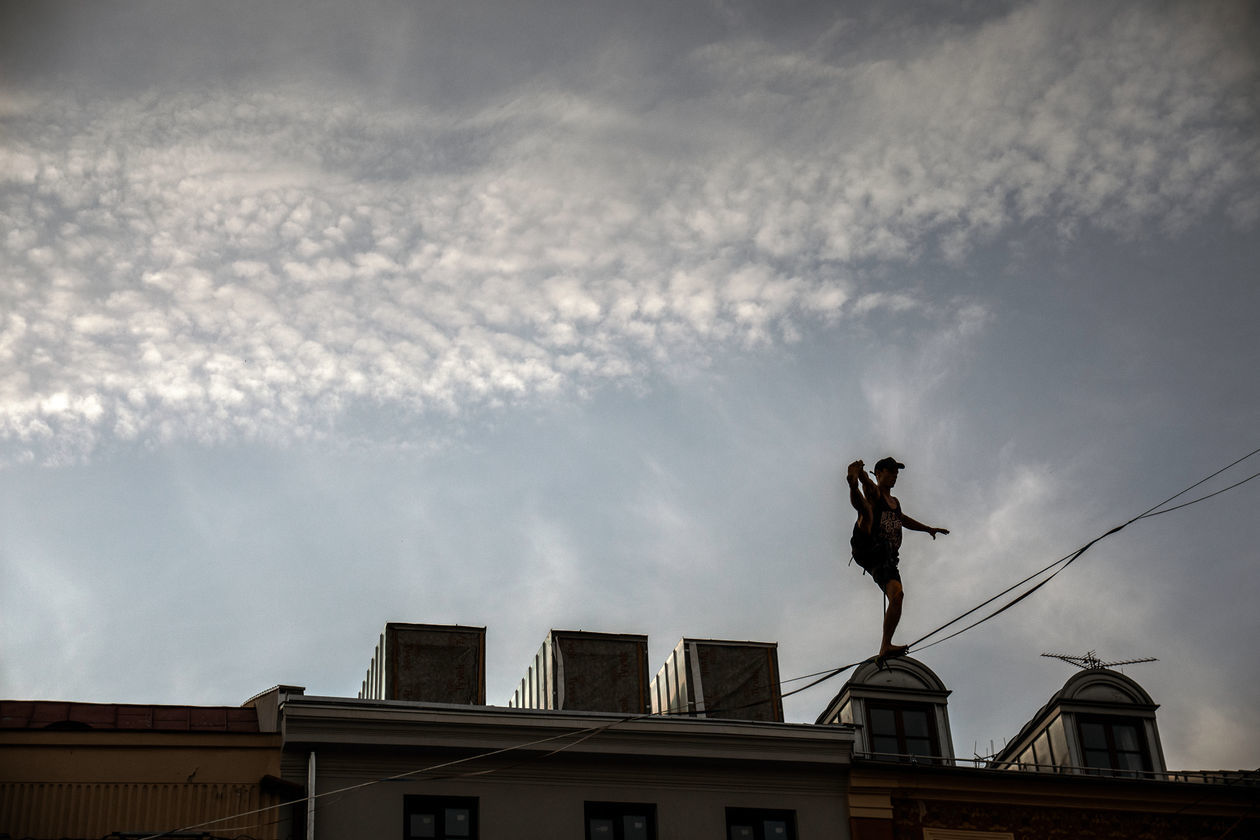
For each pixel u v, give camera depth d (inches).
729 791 814.5
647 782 804.6
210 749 738.2
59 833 697.0
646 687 895.1
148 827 708.7
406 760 769.6
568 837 775.7
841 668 746.8
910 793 831.1
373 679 900.6
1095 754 869.8
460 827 765.3
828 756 830.5
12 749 709.9
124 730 730.2
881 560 561.3
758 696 901.2
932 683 882.1
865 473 575.2
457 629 887.7
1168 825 848.3
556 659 889.5
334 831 738.8
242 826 720.3
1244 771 871.1
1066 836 834.2
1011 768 895.7
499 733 783.7
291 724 753.0
